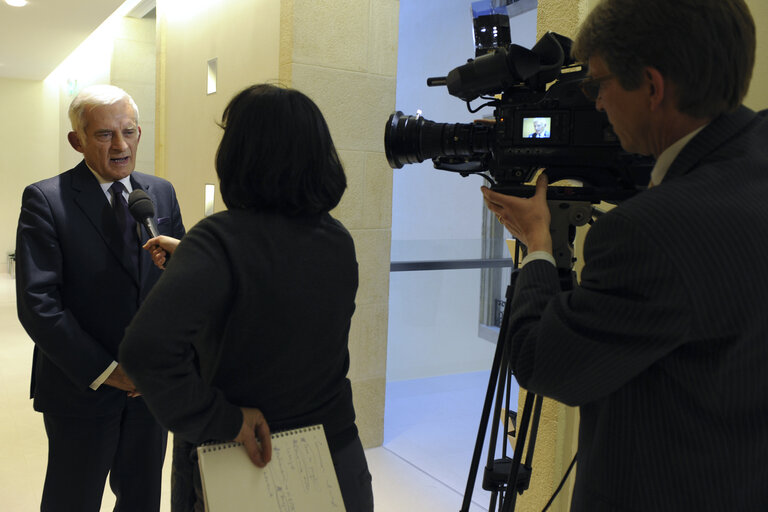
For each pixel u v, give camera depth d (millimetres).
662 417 838
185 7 4027
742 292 764
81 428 1771
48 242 1699
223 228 1061
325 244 1149
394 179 3838
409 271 3775
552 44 1215
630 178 1146
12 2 4934
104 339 1783
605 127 1135
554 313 876
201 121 3842
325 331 1142
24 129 9906
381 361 3307
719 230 772
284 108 1107
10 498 2701
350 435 1227
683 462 828
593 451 929
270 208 1116
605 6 888
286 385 1119
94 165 1812
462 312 3668
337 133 3031
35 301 1645
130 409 1853
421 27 3588
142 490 1899
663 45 819
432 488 2881
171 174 4316
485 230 3564
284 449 1095
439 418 3654
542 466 2037
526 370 921
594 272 847
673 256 763
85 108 1758
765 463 827
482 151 1308
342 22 2984
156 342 945
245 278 1044
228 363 1081
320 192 1154
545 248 1044
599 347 813
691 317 761
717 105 841
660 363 834
